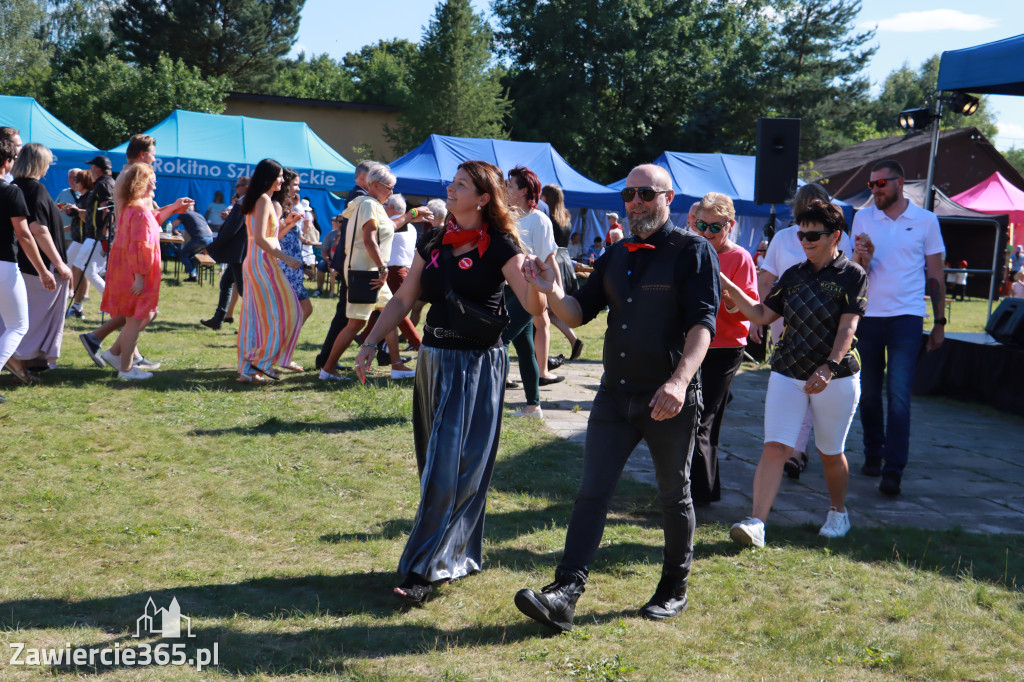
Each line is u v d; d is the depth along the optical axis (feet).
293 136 67.77
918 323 17.88
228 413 20.02
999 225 52.60
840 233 13.76
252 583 11.21
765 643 10.27
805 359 13.73
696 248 10.41
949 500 17.43
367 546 12.71
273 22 156.76
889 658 9.95
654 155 147.84
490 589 11.41
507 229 11.29
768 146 32.45
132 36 147.54
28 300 21.63
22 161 20.04
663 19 144.56
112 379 22.57
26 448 16.24
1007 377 28.12
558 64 142.92
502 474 16.81
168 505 13.97
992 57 28.32
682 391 9.98
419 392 11.71
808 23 150.00
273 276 23.41
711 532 14.33
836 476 14.39
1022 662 10.11
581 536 10.52
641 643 10.06
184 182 68.85
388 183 23.85
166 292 45.85
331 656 9.31
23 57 187.11
